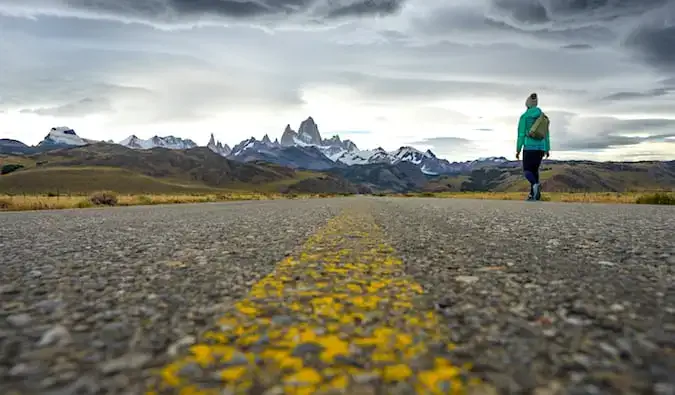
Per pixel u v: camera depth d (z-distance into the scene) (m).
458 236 7.89
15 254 5.99
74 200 39.69
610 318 2.88
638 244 6.61
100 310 3.09
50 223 12.28
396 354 2.23
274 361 2.13
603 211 15.26
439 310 3.06
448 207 19.89
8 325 2.74
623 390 1.86
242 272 4.55
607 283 3.97
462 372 2.01
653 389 1.87
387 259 5.37
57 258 5.61
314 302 3.28
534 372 2.02
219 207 24.23
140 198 42.62
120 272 4.59
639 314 2.98
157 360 2.16
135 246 6.81
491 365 2.10
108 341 2.43
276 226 10.47
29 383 1.90
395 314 2.96
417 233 8.51
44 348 2.33
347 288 3.77
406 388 1.84
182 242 7.31
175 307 3.17
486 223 10.62
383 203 28.89
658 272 4.50
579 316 2.93
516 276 4.30
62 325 2.74
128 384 1.89
